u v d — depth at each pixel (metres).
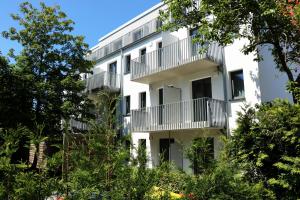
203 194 3.79
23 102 16.47
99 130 3.42
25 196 2.89
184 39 14.95
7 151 3.02
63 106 16.84
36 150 3.27
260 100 12.57
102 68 23.73
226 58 14.01
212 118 13.09
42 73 18.20
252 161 6.62
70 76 18.33
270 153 6.56
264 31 10.06
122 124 3.63
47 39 18.42
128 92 20.38
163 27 11.55
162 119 15.60
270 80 13.25
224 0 9.34
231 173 4.10
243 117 7.26
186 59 14.44
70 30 19.08
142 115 16.77
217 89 14.27
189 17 10.98
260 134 6.62
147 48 19.36
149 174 3.34
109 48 24.86
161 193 3.47
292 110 6.51
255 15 9.52
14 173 2.96
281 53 10.05
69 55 19.08
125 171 3.25
